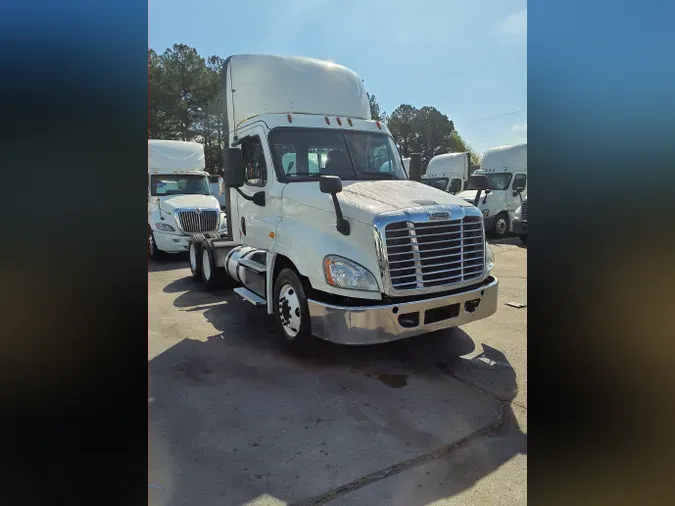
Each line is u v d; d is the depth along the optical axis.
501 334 5.06
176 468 2.67
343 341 3.80
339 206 3.97
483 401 3.55
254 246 5.38
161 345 4.81
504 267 9.33
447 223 3.96
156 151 11.58
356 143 5.36
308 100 5.89
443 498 2.45
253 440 2.99
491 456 2.84
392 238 3.74
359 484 2.56
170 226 10.52
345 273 3.83
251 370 4.14
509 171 15.39
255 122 5.31
